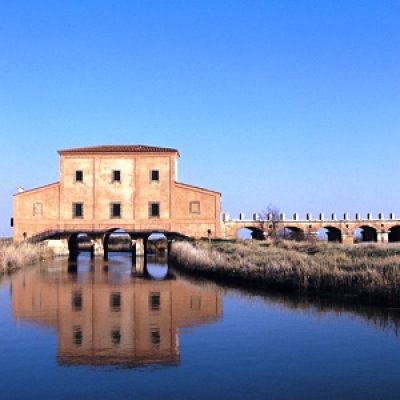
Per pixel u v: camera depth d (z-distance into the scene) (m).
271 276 33.56
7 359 16.02
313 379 14.00
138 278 41.53
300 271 31.31
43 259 66.31
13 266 51.09
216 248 60.41
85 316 23.56
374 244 61.03
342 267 31.42
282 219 93.00
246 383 13.64
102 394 12.81
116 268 53.53
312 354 16.52
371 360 15.77
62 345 17.81
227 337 18.98
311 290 29.88
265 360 15.80
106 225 76.56
